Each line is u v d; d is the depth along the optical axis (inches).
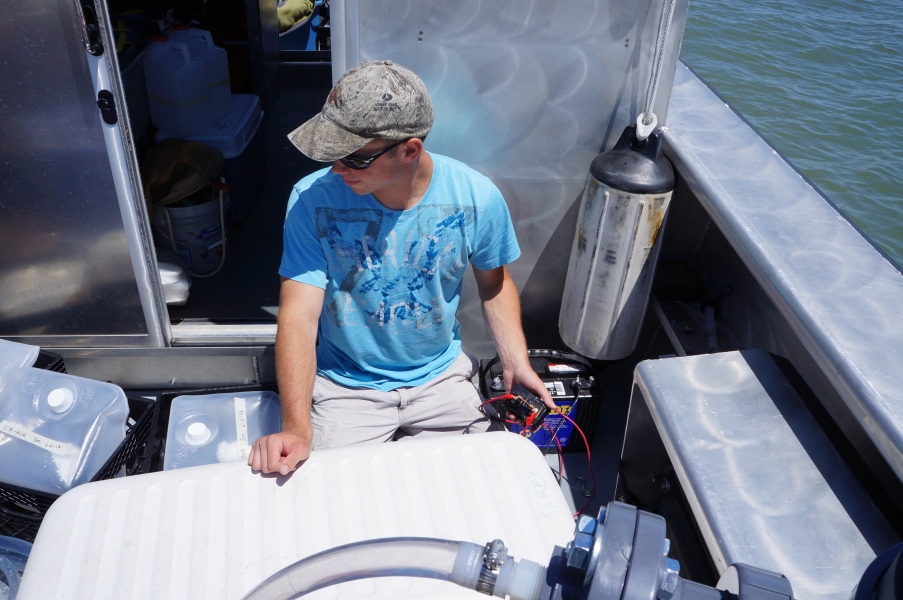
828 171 330.3
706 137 83.4
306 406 61.8
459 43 75.2
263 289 111.5
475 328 96.3
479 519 46.8
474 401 76.4
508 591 30.7
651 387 57.0
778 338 74.7
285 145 152.5
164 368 93.8
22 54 69.0
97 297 85.8
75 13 67.2
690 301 90.5
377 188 62.5
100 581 42.2
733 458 50.9
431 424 75.4
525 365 72.5
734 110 90.8
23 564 71.8
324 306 71.3
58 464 73.7
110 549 43.9
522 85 78.3
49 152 74.9
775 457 51.1
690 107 91.0
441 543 32.4
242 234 124.6
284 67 177.3
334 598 40.8
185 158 106.2
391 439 76.2
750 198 70.8
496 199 68.9
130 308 87.0
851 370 49.6
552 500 48.4
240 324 93.7
